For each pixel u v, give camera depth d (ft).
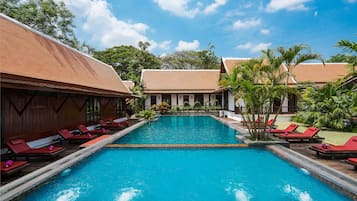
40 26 81.15
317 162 22.50
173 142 38.22
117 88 64.59
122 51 157.58
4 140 27.12
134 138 42.32
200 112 94.43
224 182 21.20
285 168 24.61
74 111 45.03
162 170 24.23
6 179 18.92
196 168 24.79
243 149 31.07
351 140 25.53
